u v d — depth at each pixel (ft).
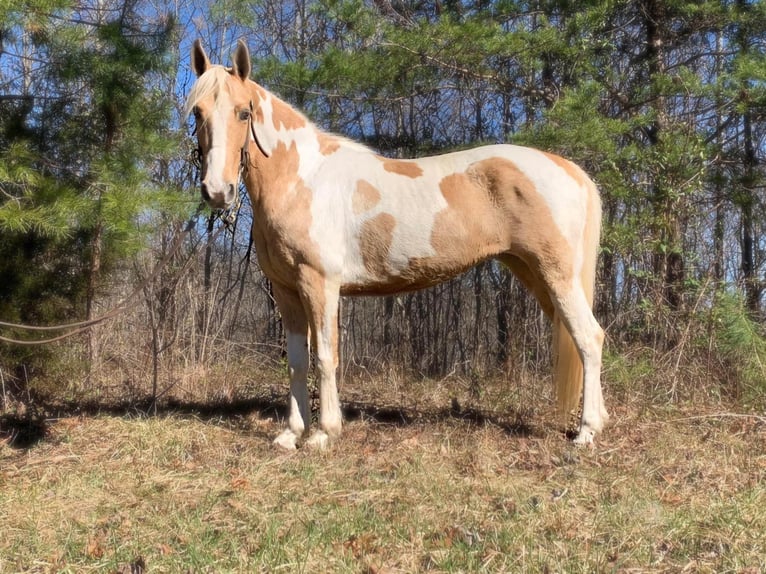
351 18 22.67
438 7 26.61
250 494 11.66
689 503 10.91
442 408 18.85
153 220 19.95
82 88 19.21
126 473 13.05
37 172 16.40
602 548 9.18
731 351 19.90
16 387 20.18
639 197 22.18
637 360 20.86
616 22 25.62
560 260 14.29
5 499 11.59
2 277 19.17
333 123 25.25
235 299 38.29
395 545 9.41
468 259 14.52
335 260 14.11
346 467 13.15
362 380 26.50
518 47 21.39
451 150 24.41
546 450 13.98
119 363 26.32
